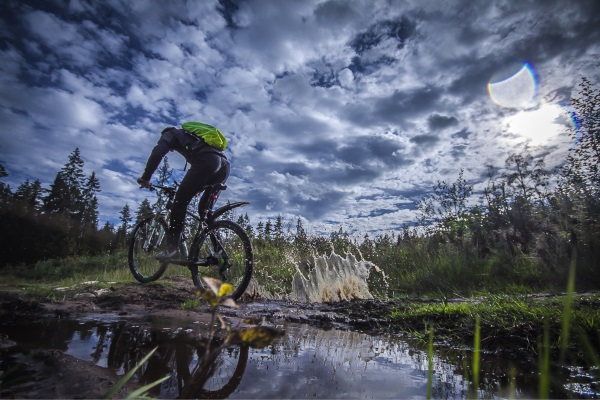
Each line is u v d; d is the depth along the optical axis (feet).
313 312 11.62
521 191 22.93
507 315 8.69
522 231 19.72
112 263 34.71
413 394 4.52
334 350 6.96
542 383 1.84
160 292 13.37
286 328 9.36
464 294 15.85
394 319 10.46
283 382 4.73
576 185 20.07
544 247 17.88
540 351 6.83
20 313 9.66
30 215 74.18
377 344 7.83
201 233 13.62
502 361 6.58
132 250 15.70
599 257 15.29
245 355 6.10
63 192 108.17
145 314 10.24
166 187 14.53
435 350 7.45
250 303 13.67
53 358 5.09
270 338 1.82
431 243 24.29
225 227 13.39
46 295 11.80
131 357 5.67
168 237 13.42
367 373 5.38
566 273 15.56
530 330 7.82
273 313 11.23
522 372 5.86
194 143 13.50
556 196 20.99
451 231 23.80
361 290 15.99
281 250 28.60
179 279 17.06
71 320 9.12
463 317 9.36
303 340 7.86
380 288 18.72
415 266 20.84
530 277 16.63
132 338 7.13
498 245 19.83
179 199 13.28
